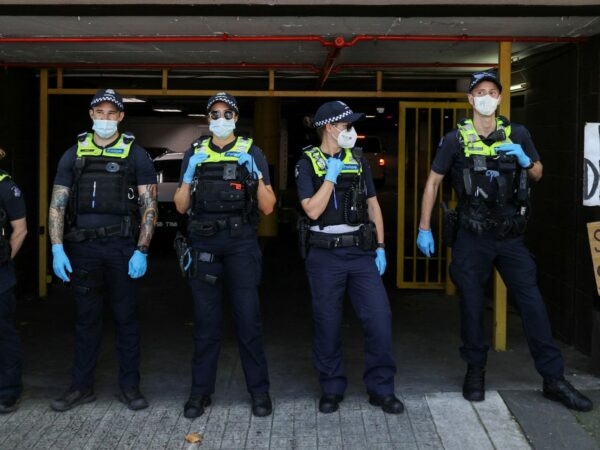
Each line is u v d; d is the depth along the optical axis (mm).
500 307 5730
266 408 4441
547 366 4508
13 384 4555
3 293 4438
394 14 4656
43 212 7922
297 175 4480
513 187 4434
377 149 23906
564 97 5953
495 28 5086
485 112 4391
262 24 4949
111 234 4406
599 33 5242
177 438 4168
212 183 4309
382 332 4395
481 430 4199
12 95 7422
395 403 4426
